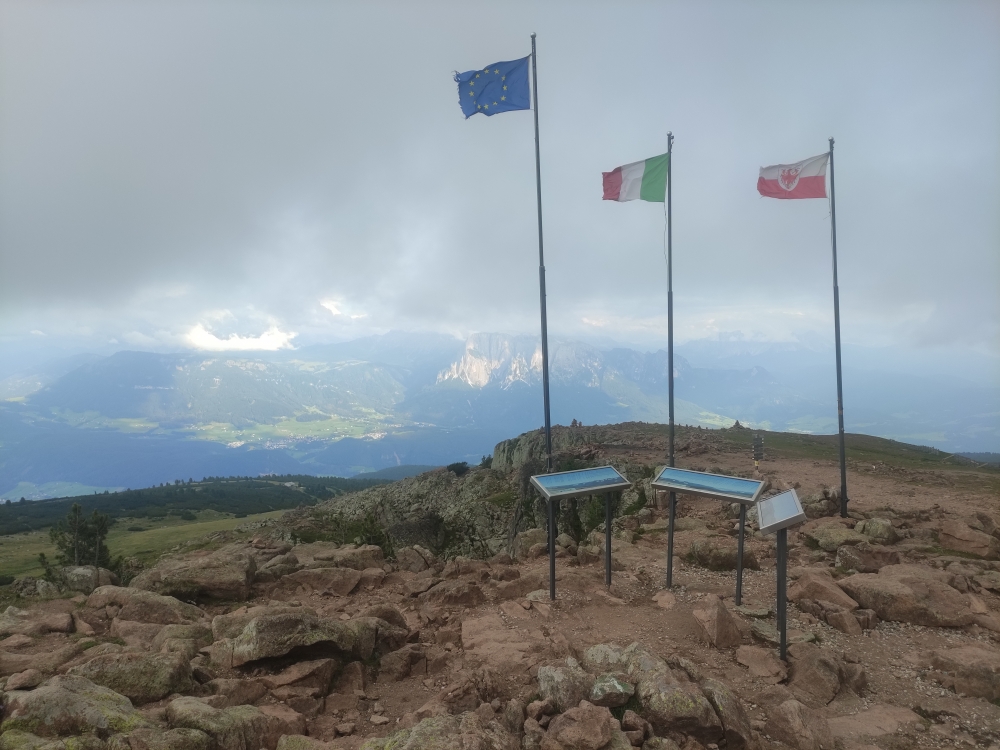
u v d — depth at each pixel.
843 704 10.84
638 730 8.53
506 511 51.38
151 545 92.25
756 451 36.06
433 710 9.27
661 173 25.27
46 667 9.93
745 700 10.63
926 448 64.31
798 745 9.12
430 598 15.97
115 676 8.86
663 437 58.62
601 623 14.00
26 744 6.80
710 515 27.58
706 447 51.72
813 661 11.45
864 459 48.88
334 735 9.09
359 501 74.94
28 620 12.09
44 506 189.12
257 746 8.27
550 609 14.73
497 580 17.50
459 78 23.83
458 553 49.06
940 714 10.53
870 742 9.52
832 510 26.89
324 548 21.12
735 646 12.79
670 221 25.03
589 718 8.40
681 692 8.95
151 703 8.74
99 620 12.88
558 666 10.15
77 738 6.99
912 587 15.14
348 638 11.17
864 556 18.97
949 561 19.36
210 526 117.94
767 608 14.68
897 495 31.83
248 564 16.45
